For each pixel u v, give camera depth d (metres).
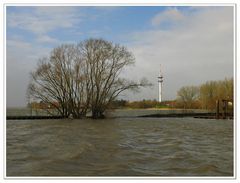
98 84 62.56
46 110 63.78
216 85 93.19
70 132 35.88
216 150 23.39
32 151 22.30
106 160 19.03
